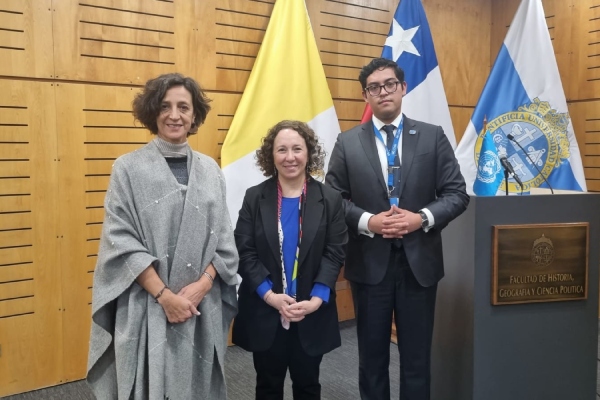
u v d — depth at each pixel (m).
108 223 1.55
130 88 2.91
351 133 2.09
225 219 1.71
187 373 1.55
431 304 1.97
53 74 2.67
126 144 2.92
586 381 2.09
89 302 2.85
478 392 1.97
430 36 3.52
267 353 1.81
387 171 1.98
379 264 1.93
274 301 1.71
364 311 2.00
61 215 2.74
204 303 1.63
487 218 1.93
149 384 1.48
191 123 1.72
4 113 2.55
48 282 2.72
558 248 1.98
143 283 1.53
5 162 2.57
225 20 3.21
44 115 2.66
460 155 3.49
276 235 1.76
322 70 3.38
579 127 3.99
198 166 1.70
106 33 2.81
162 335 1.51
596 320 2.08
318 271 1.77
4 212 2.59
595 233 2.06
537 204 1.98
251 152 3.20
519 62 3.55
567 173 3.55
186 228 1.59
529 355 2.01
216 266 1.63
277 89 3.23
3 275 2.60
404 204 1.92
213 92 3.21
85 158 2.79
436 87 3.52
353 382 2.76
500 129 3.50
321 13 3.59
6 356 2.62
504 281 1.94
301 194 1.82
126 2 2.86
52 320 2.74
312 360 1.83
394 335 3.47
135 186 1.58
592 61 3.86
